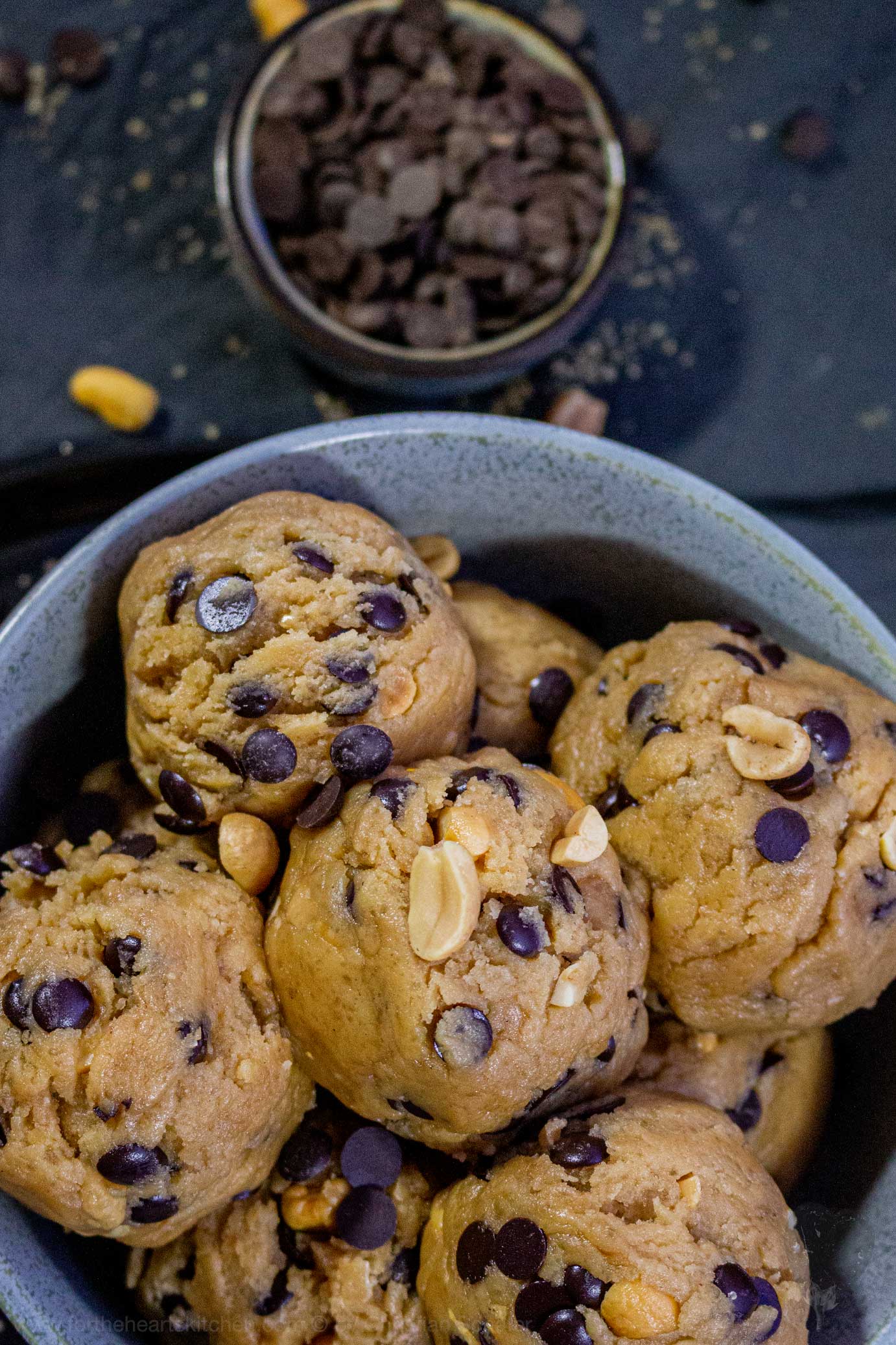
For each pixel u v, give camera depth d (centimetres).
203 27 50
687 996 38
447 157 47
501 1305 35
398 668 37
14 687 38
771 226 50
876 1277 38
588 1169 36
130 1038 35
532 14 50
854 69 51
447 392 47
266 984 37
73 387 47
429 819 36
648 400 49
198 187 49
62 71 49
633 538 40
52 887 37
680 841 37
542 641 41
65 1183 35
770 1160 39
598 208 47
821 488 49
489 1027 35
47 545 47
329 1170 38
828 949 37
